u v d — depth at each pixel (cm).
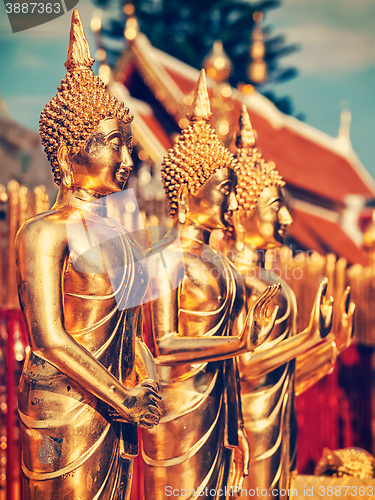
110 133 276
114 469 265
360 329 761
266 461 383
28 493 256
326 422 728
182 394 324
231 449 340
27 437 256
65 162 277
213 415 327
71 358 246
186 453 319
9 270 512
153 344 316
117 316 273
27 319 249
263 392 390
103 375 251
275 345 374
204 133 346
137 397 258
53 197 743
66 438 252
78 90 276
